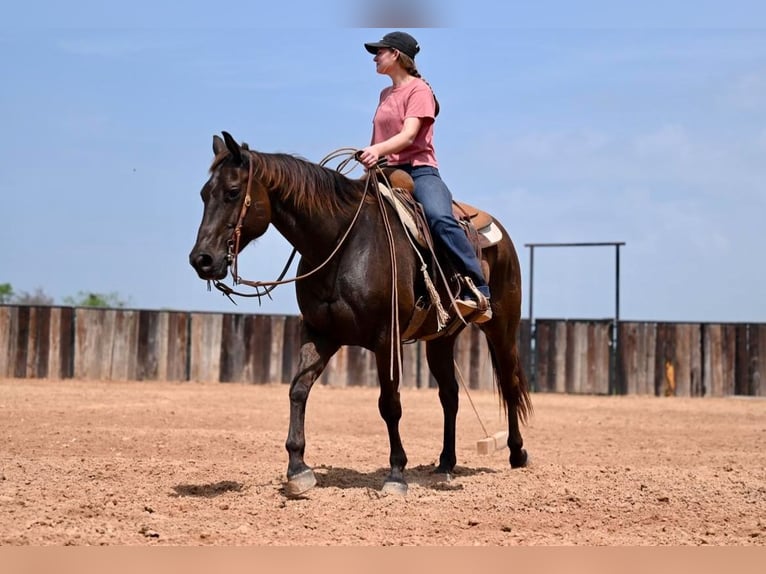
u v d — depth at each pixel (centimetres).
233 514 729
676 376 2388
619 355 2400
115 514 714
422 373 2455
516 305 998
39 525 670
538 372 2436
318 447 1172
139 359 2364
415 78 862
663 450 1269
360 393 2234
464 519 734
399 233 814
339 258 783
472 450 1234
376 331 795
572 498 806
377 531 689
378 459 1089
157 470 919
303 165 779
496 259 959
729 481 897
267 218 763
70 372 2333
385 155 825
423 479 921
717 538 686
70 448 1101
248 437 1232
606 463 1104
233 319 2400
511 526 716
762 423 1730
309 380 797
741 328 2373
